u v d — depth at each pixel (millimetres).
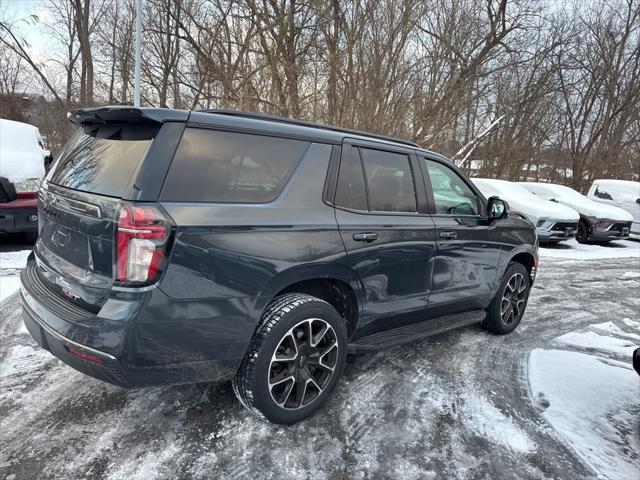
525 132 19969
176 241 2021
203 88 13477
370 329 3059
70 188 2430
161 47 14414
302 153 2621
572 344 4316
